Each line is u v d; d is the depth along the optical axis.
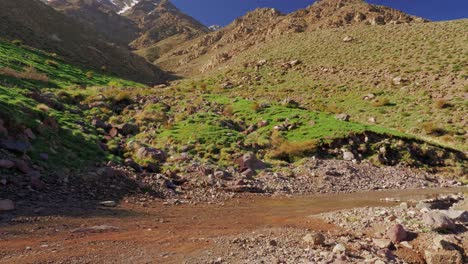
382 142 28.27
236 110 34.81
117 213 10.62
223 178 18.78
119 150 20.67
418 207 11.80
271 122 31.22
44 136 16.73
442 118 37.69
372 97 47.78
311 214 12.15
